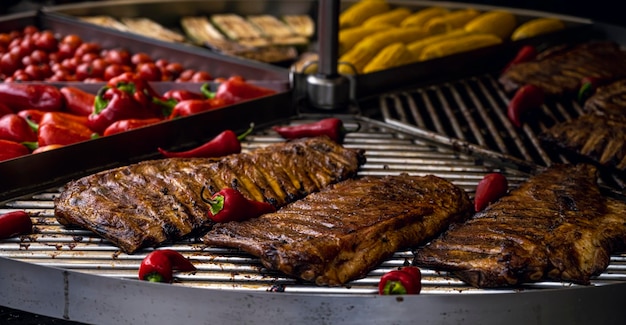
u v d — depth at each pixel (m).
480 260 1.18
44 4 2.31
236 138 1.44
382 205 1.26
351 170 1.38
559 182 1.34
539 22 2.10
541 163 1.49
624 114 1.56
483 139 1.56
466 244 1.21
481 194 1.33
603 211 1.27
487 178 1.34
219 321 1.15
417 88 1.76
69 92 1.57
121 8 2.24
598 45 1.94
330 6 1.59
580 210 1.27
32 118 1.50
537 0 2.42
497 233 1.22
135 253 1.22
